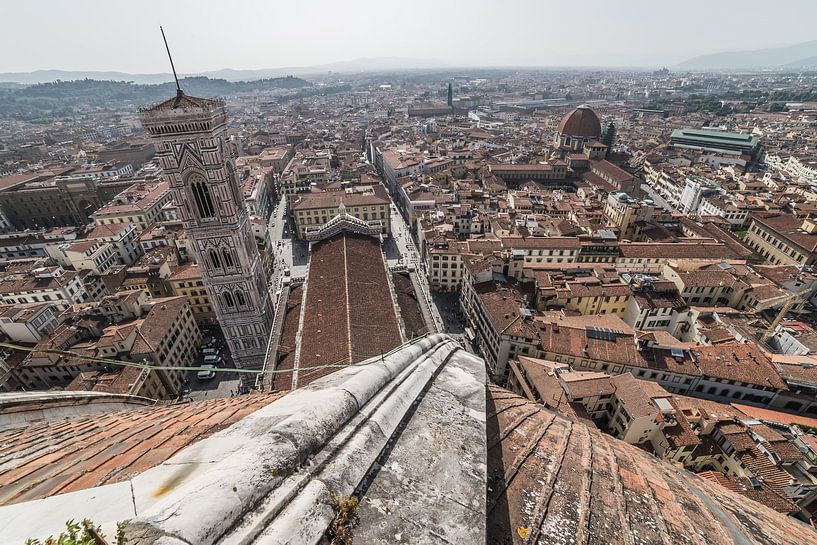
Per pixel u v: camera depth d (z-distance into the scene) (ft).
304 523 20.49
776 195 533.14
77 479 31.89
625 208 449.48
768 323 276.82
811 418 213.25
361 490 25.41
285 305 262.88
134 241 465.06
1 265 396.16
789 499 176.14
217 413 47.55
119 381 253.44
